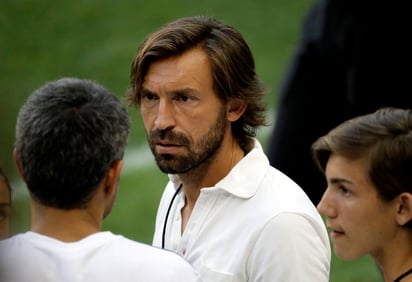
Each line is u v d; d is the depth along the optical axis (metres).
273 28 39.25
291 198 10.19
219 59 10.00
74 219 8.68
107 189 8.81
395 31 20.16
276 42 38.28
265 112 10.76
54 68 36.19
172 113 9.97
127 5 40.81
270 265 9.85
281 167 22.11
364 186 9.26
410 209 9.16
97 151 8.52
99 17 39.75
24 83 34.78
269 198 10.14
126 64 36.19
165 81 9.92
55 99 8.58
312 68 21.67
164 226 10.96
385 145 9.16
